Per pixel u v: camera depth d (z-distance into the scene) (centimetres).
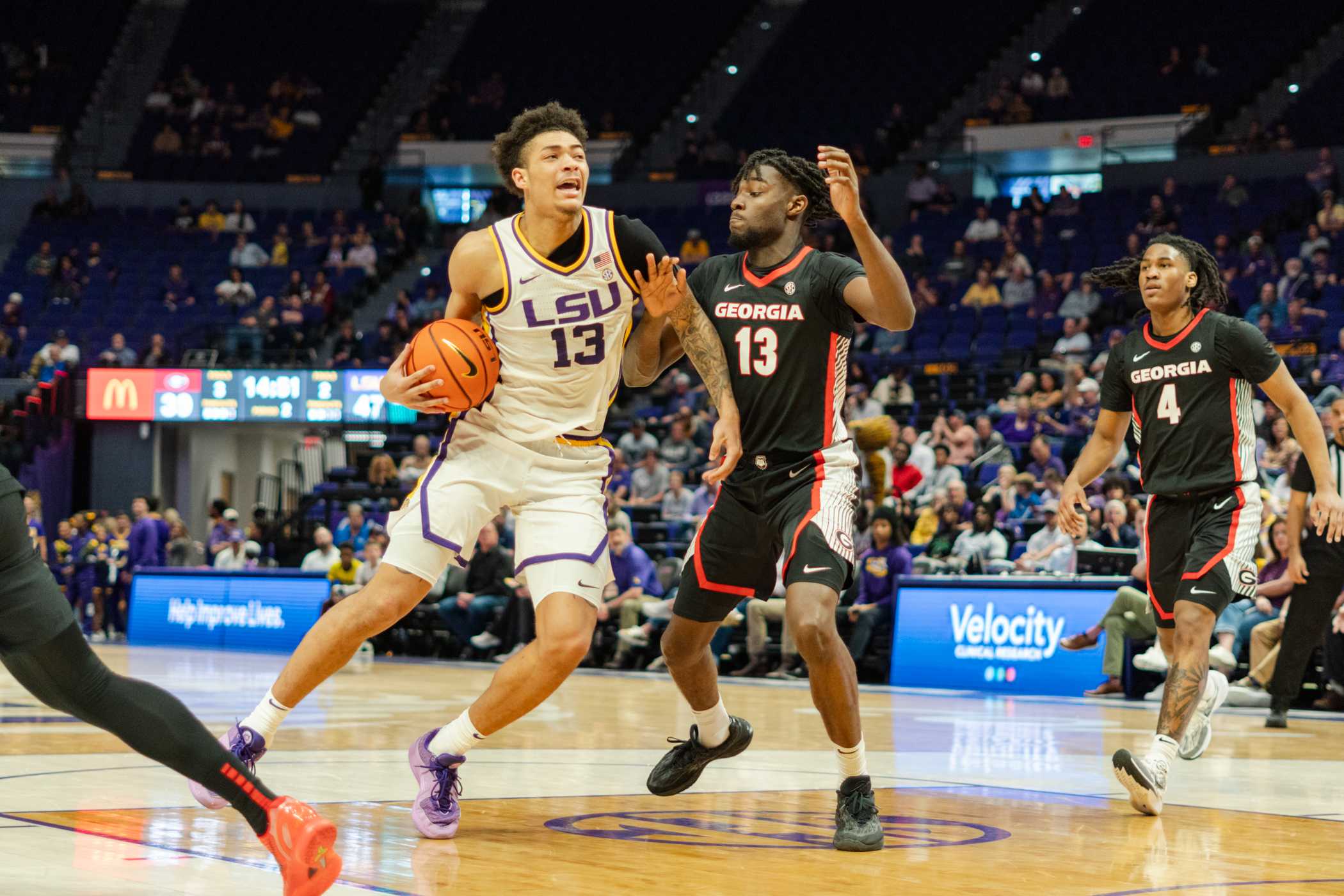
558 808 342
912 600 928
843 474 327
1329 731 629
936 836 310
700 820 325
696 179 2155
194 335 1795
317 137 2311
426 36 2484
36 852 265
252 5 2455
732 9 2436
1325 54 2045
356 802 343
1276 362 400
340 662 308
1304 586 631
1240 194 1747
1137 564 837
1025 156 2061
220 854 268
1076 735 577
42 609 217
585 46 2425
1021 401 1272
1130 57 2134
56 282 1931
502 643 1101
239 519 1875
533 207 313
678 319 330
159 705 222
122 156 2278
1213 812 355
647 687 843
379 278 2005
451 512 313
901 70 2289
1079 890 247
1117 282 444
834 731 298
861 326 1662
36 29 2358
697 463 1326
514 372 319
